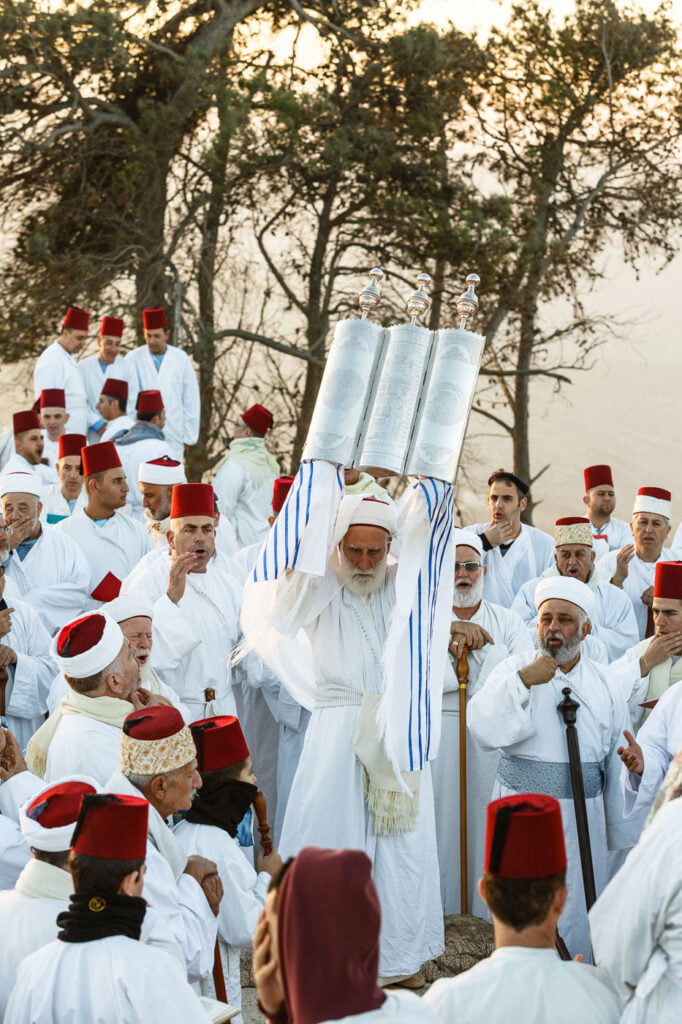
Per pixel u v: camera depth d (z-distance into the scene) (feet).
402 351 15.78
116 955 10.68
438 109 67.92
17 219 65.10
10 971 11.53
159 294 65.26
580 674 19.39
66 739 14.84
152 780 13.28
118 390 39.63
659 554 28.60
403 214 63.26
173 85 64.13
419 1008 7.56
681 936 10.03
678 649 21.13
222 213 67.72
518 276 65.92
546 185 75.72
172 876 13.25
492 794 20.54
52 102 62.75
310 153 61.36
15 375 64.03
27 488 23.40
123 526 26.04
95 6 61.72
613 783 19.27
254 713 24.35
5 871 14.11
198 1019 10.72
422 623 16.35
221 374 69.46
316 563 16.17
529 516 79.61
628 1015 10.01
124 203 64.54
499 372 75.72
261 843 15.56
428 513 16.05
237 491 35.63
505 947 10.00
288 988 7.33
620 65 73.82
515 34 72.64
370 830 17.61
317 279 70.03
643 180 78.43
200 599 21.71
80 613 24.00
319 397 16.11
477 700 19.34
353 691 17.75
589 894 17.85
